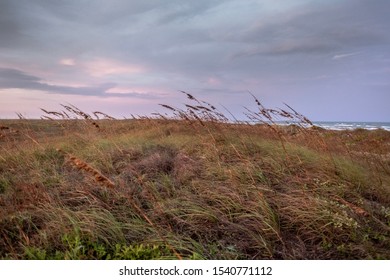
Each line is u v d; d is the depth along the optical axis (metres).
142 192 3.91
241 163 4.82
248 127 6.49
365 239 3.02
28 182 4.31
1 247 2.91
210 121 6.01
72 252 2.71
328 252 2.88
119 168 5.21
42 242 2.94
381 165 5.57
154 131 8.91
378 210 3.76
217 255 2.80
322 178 4.37
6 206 3.62
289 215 3.46
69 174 4.85
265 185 4.11
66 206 3.60
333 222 3.16
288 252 2.88
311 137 5.47
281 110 4.99
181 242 2.89
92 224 3.02
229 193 3.79
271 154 5.24
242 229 3.21
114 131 8.65
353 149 6.80
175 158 5.54
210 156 5.38
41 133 7.29
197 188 4.20
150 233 3.11
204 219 3.43
